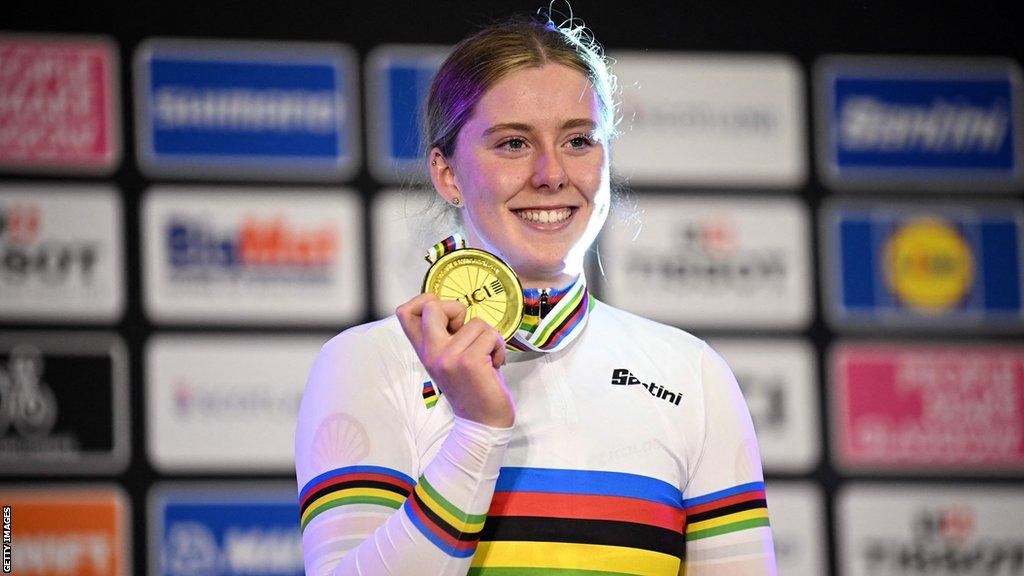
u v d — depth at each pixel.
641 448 3.67
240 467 8.55
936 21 9.53
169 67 8.73
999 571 9.16
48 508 8.38
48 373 8.43
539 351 3.77
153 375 8.53
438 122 3.93
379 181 8.84
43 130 8.56
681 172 9.16
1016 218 9.42
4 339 8.41
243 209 8.70
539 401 3.70
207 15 8.81
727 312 9.11
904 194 9.37
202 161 8.70
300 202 8.75
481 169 3.74
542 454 3.62
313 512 3.56
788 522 9.08
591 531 3.54
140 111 8.66
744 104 9.27
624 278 9.00
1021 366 9.30
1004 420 9.27
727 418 3.85
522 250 3.73
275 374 8.62
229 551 8.52
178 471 8.51
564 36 3.91
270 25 8.87
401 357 3.74
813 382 9.15
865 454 9.16
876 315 9.26
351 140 8.84
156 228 8.61
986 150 9.47
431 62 8.98
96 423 8.46
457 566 3.36
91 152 8.60
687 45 9.28
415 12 9.00
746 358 9.11
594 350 3.83
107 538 8.41
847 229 9.28
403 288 8.77
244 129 8.75
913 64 9.46
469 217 3.84
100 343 8.50
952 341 9.29
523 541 3.51
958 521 9.18
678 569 3.68
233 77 8.78
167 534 8.47
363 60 8.91
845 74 9.41
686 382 3.85
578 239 3.77
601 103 3.87
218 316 8.61
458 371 3.35
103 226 8.57
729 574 3.72
